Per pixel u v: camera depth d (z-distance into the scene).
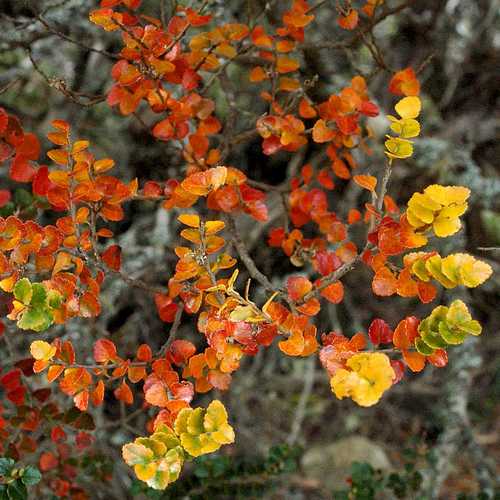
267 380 2.73
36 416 1.30
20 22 1.43
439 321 1.00
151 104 1.26
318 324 2.85
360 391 0.95
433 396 2.93
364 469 1.57
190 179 1.08
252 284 2.44
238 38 1.30
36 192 1.18
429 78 2.63
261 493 1.54
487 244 2.51
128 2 1.23
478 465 1.93
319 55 2.01
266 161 2.56
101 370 1.14
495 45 2.57
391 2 2.41
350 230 2.18
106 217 1.21
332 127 1.28
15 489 1.17
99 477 1.44
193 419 1.00
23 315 1.03
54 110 2.28
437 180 2.30
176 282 1.20
